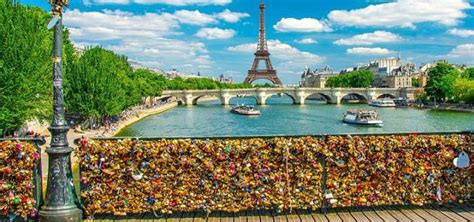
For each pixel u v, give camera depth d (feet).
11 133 175.94
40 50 157.89
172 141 50.42
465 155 52.75
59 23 45.09
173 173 50.72
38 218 48.55
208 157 50.78
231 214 52.11
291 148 51.16
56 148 45.78
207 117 466.29
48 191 46.16
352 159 51.72
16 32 144.46
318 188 51.72
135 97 387.14
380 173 52.26
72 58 289.12
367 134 52.42
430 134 53.16
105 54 339.98
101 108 279.28
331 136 51.70
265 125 388.78
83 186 50.55
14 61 141.79
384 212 52.26
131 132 316.19
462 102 538.88
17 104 144.36
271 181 51.29
